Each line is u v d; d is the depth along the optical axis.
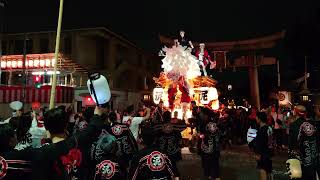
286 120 17.17
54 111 3.78
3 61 26.00
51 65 25.14
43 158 3.38
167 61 18.25
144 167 4.23
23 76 25.44
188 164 13.16
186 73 18.02
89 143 3.87
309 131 7.20
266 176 8.14
